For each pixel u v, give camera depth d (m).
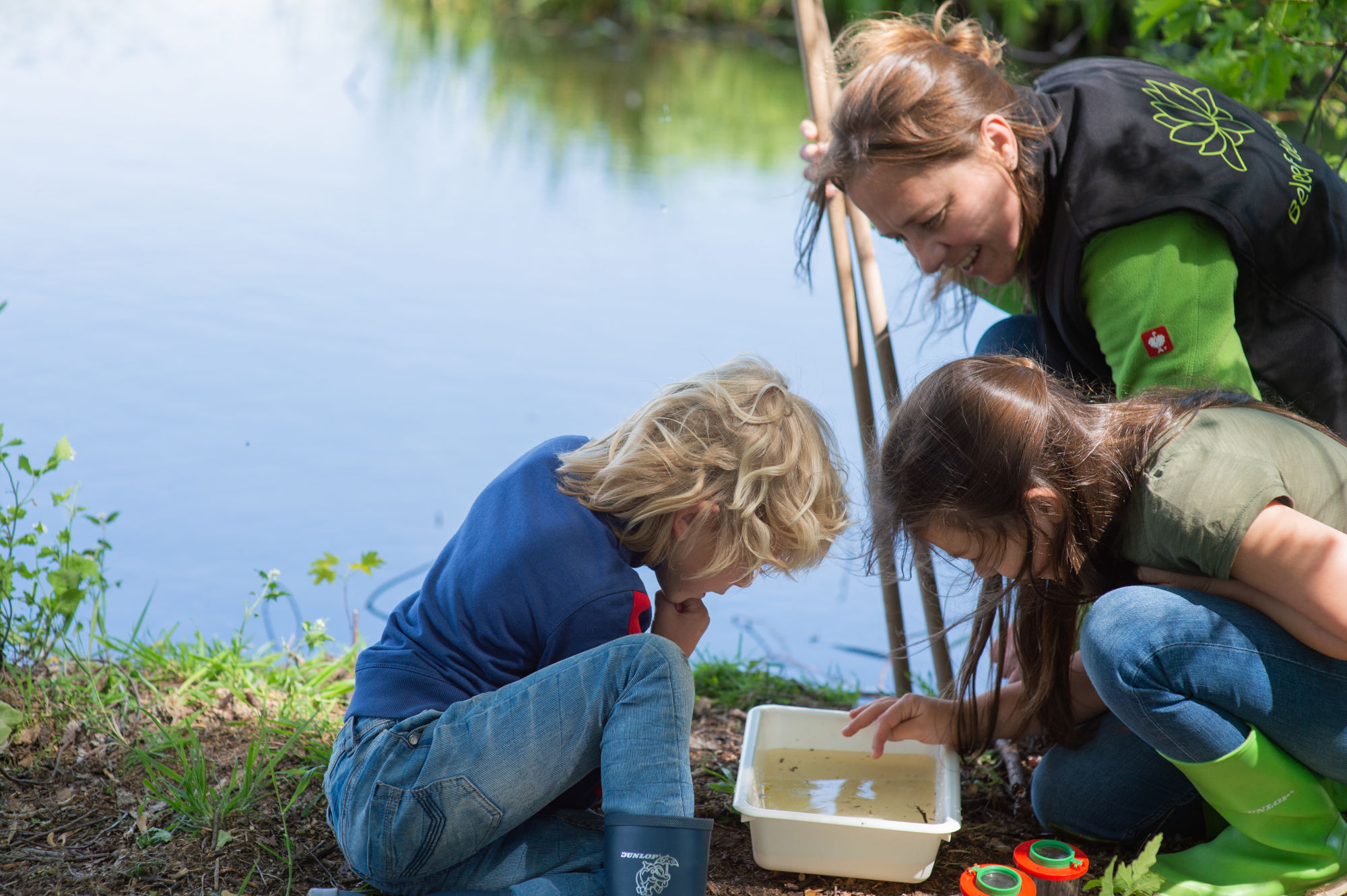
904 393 2.25
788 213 6.64
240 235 5.88
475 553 1.73
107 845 1.79
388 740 1.62
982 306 4.72
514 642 1.69
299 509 3.54
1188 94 2.05
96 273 5.19
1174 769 1.83
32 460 3.62
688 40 13.57
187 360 4.42
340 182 6.94
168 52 10.66
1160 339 1.88
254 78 9.86
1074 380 2.15
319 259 5.63
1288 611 1.60
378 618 3.05
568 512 1.72
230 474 3.68
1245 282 1.93
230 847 1.80
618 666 1.61
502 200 6.75
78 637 2.38
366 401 4.20
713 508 1.71
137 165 6.95
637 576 1.71
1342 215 2.00
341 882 1.75
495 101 9.52
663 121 9.02
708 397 1.76
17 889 1.67
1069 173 1.98
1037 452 1.67
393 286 5.34
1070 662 1.90
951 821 1.74
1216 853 1.75
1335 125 3.10
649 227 6.33
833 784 2.04
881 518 1.80
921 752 2.10
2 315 4.66
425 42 12.39
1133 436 1.69
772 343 4.73
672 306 5.17
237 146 7.60
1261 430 1.67
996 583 1.92
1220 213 1.88
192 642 2.70
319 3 14.57
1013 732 1.98
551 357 4.62
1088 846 1.93
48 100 8.37
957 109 1.97
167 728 2.11
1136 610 1.64
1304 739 1.62
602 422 4.10
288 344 4.65
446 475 3.75
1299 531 1.55
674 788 1.56
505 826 1.63
